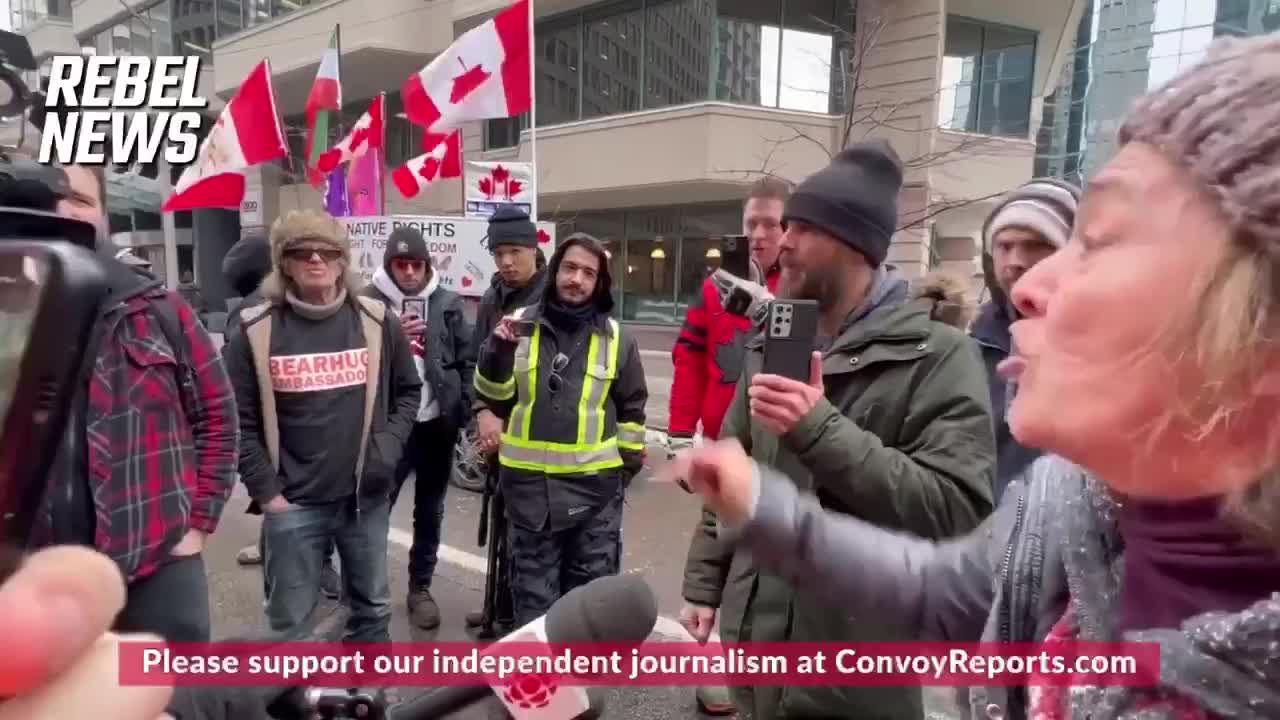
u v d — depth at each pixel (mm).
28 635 431
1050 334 622
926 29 11398
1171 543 614
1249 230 509
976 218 12258
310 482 2801
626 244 15172
